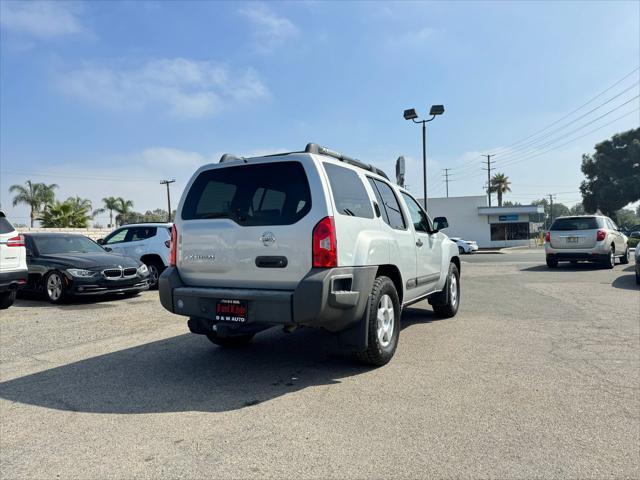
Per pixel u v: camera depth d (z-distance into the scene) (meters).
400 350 5.41
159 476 2.70
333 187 4.27
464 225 51.62
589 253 15.20
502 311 8.00
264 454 2.94
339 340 4.44
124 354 5.43
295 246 4.06
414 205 6.52
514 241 50.78
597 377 4.39
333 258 4.00
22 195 37.25
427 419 3.44
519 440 3.09
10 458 2.95
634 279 12.31
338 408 3.68
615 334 6.16
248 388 4.18
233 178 4.54
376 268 4.57
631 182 60.38
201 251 4.51
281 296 3.99
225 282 4.41
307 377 4.47
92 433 3.29
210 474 2.71
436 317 7.47
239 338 5.63
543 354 5.20
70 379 4.52
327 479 2.64
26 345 5.93
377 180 5.46
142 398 3.97
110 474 2.74
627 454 2.90
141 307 8.91
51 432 3.32
